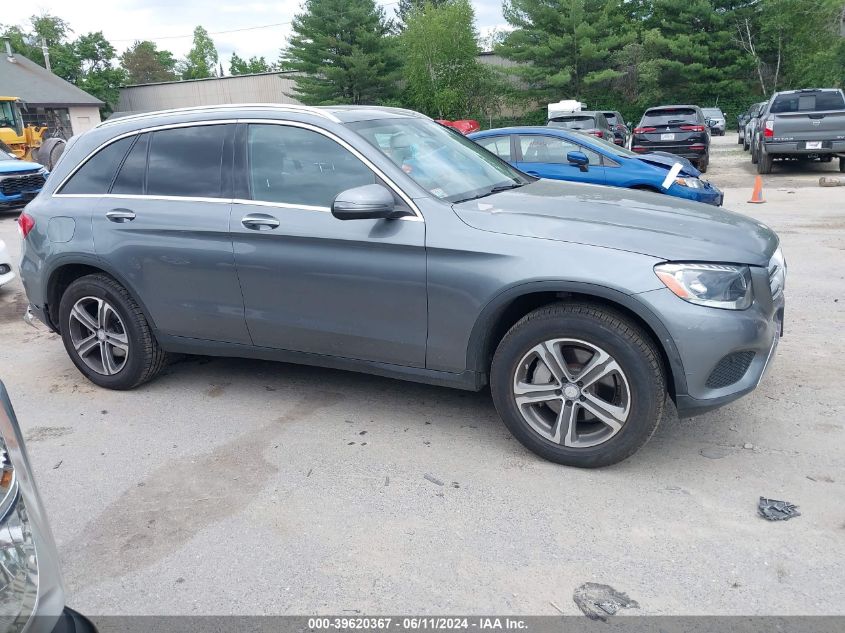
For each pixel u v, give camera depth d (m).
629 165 8.80
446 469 3.57
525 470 3.52
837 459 3.49
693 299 3.14
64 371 5.27
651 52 45.28
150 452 3.89
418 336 3.69
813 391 4.26
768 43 44.78
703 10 43.88
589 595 2.62
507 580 2.72
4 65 46.47
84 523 3.23
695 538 2.92
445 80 47.41
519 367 3.50
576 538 2.96
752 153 19.86
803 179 15.45
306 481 3.51
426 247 3.53
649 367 3.23
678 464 3.52
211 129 4.25
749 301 3.24
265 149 4.06
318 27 47.47
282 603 2.65
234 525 3.16
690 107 17.88
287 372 4.98
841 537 2.89
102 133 4.68
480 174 4.25
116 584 2.80
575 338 3.34
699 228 3.47
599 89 46.75
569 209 3.65
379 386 4.66
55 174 4.83
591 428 3.53
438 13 47.34
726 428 3.86
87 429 4.22
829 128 15.15
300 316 3.98
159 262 4.29
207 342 4.37
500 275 3.38
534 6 45.62
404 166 3.80
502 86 47.75
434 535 3.02
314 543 3.01
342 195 3.45
